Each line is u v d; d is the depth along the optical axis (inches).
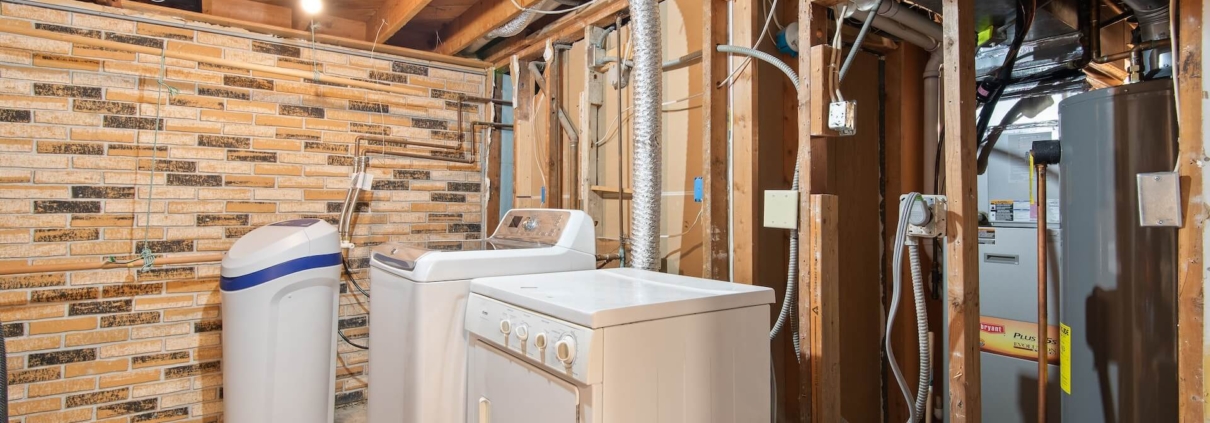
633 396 49.0
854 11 72.9
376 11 127.7
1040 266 72.1
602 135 111.8
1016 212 87.4
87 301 104.7
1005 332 84.1
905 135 98.2
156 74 109.2
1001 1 77.9
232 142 115.9
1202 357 45.7
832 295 68.7
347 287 127.6
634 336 49.3
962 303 56.5
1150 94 60.7
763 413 59.8
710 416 54.8
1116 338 64.0
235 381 94.3
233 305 93.7
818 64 67.7
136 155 108.0
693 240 91.7
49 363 102.0
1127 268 62.8
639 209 80.7
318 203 124.3
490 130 141.7
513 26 116.9
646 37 80.4
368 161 129.3
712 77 81.6
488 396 62.2
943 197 58.7
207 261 114.1
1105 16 87.1
